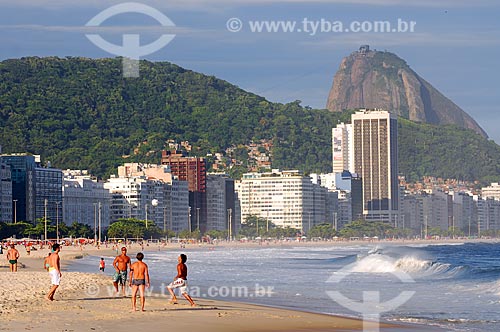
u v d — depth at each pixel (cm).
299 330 9706
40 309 10406
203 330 9319
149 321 9700
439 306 12850
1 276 16450
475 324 10681
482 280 17675
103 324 9338
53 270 11538
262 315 10806
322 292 15188
